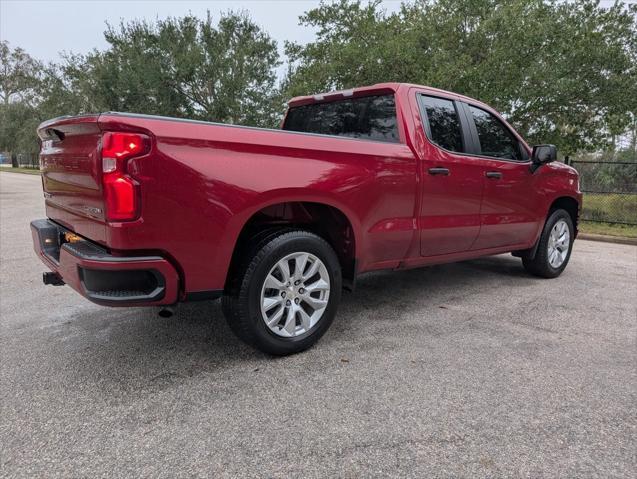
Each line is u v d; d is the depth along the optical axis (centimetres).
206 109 2688
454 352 302
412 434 209
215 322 354
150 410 227
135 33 2689
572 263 618
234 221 251
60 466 186
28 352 297
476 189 397
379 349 306
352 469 185
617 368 281
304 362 284
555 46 1052
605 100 1091
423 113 365
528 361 289
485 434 210
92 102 3067
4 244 697
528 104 1101
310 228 322
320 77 1301
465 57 1093
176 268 241
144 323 352
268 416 223
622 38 1105
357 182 307
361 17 1364
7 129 5828
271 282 276
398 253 352
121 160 218
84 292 234
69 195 268
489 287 473
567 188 507
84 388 249
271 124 2719
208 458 191
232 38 2719
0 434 207
